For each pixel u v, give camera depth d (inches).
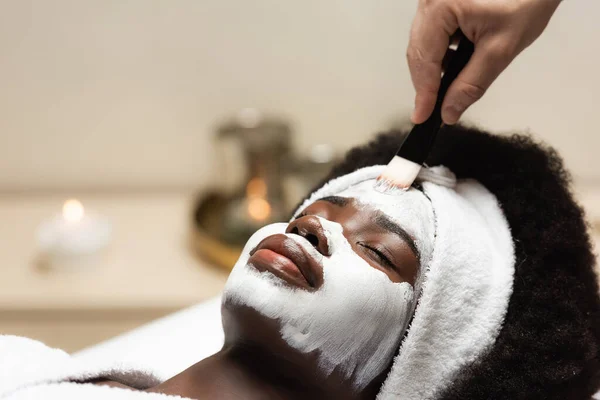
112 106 56.6
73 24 53.2
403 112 56.2
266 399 25.2
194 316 39.9
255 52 54.6
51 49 54.2
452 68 28.6
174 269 51.9
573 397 26.7
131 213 58.0
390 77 55.3
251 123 53.6
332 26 53.4
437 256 26.5
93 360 32.8
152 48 54.2
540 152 30.8
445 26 28.0
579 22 52.1
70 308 49.1
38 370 26.1
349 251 25.7
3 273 51.2
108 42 53.9
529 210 28.9
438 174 29.2
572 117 56.2
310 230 25.7
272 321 24.1
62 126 57.3
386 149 32.8
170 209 58.6
